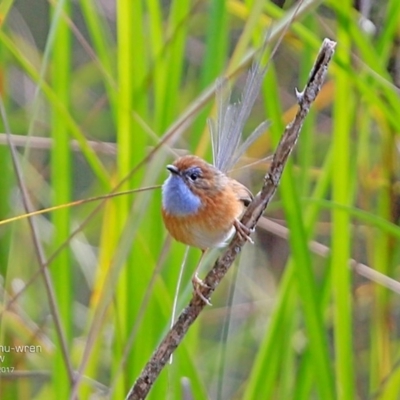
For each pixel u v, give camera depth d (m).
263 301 5.46
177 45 5.33
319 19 5.34
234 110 5.30
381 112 5.34
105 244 5.36
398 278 5.39
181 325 5.25
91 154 5.34
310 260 5.30
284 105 5.50
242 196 5.33
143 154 5.33
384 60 5.34
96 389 5.37
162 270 5.36
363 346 5.45
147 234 5.35
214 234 5.32
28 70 5.33
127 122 5.33
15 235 5.38
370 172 5.40
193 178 5.32
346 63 5.32
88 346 5.30
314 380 5.34
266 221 5.39
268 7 5.33
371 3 5.38
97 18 5.37
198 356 5.44
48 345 5.38
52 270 5.35
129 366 5.33
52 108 5.34
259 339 5.46
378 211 5.38
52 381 5.36
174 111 5.34
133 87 5.33
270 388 5.32
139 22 5.33
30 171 5.45
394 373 5.34
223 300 5.50
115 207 5.34
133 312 5.33
